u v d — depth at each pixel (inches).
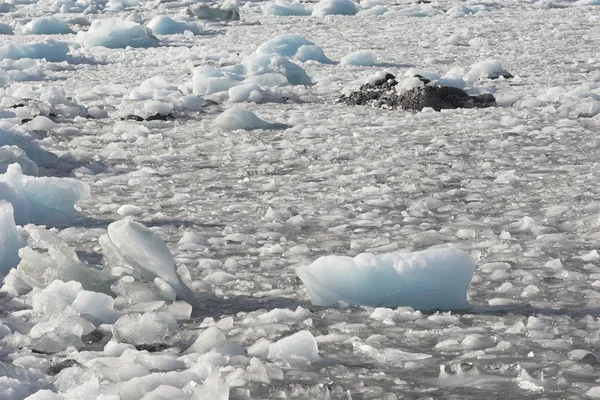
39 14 2689.5
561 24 1845.5
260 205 478.3
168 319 274.8
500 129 712.4
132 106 908.6
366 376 235.0
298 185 530.3
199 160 634.2
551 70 1140.5
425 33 1793.8
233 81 1039.0
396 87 899.4
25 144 628.4
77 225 438.9
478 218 434.9
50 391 205.8
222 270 352.2
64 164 625.9
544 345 257.0
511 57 1307.8
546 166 558.6
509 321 282.2
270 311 290.0
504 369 238.7
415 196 486.6
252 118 788.6
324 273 304.3
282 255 374.3
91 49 1684.3
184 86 1054.4
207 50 1557.6
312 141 693.3
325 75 1185.4
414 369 240.5
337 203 477.1
